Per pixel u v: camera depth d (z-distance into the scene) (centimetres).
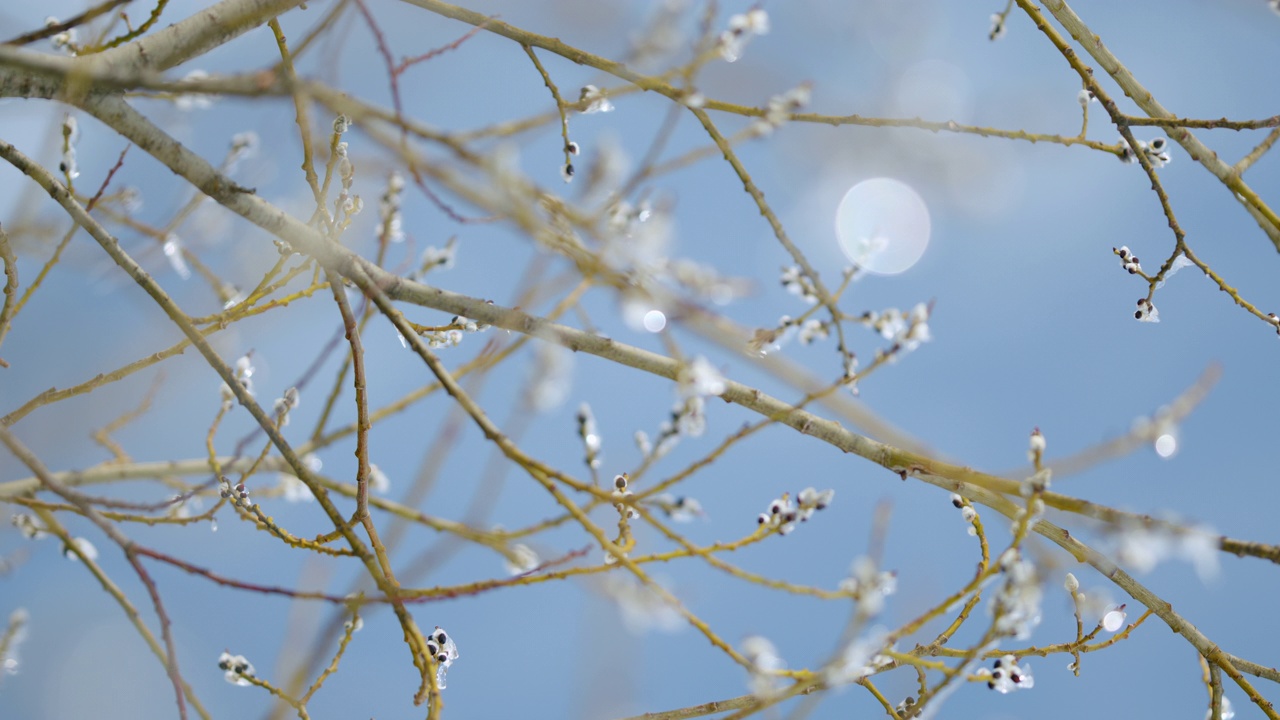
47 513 200
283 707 196
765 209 199
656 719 199
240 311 198
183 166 195
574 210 195
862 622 189
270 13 196
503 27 200
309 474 195
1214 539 191
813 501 196
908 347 198
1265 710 199
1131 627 200
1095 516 193
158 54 195
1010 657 198
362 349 196
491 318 200
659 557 193
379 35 192
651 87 200
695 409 198
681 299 195
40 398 198
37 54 191
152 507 198
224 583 192
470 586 194
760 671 191
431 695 191
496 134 197
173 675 192
